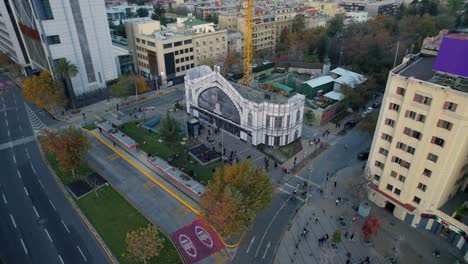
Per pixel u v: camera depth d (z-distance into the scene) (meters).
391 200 53.28
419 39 121.38
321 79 106.94
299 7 179.75
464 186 53.03
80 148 61.56
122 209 56.31
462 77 42.72
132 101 104.94
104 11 100.50
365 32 142.88
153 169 67.88
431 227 51.31
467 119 40.81
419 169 48.03
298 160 71.25
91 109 99.12
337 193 60.88
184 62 121.19
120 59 123.69
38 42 99.19
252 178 48.72
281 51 148.50
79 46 97.81
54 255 47.38
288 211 56.38
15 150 75.19
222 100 79.81
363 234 51.06
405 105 46.78
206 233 51.56
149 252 41.75
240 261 46.59
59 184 63.03
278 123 72.06
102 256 47.09
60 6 90.25
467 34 45.22
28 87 87.69
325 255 45.09
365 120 80.12
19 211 55.81
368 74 115.19
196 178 64.62
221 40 131.50
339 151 74.75
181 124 87.94
